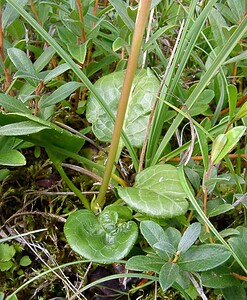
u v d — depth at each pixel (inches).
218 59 6.6
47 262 7.3
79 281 7.1
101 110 8.2
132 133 8.0
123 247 6.2
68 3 8.4
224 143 5.7
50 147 6.9
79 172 8.5
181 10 10.2
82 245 6.2
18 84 8.2
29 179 8.3
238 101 9.0
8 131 5.9
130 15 7.2
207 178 6.0
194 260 5.5
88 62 9.4
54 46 6.5
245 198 6.6
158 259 5.7
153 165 7.2
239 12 8.5
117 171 8.1
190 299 6.4
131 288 7.0
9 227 7.6
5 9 7.7
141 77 8.3
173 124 7.2
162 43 10.3
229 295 5.8
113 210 6.7
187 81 9.8
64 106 9.1
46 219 7.7
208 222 5.5
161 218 6.3
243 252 5.6
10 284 7.1
